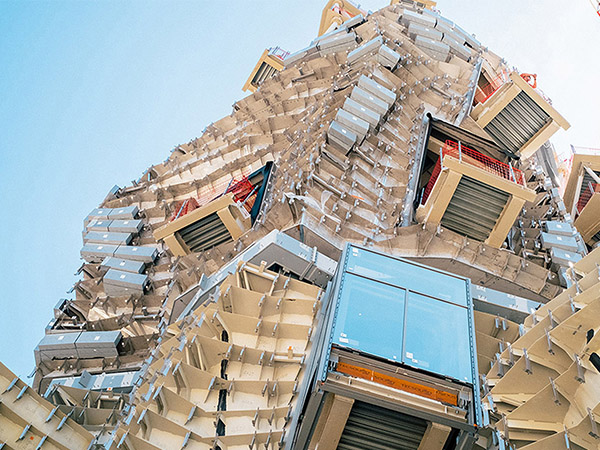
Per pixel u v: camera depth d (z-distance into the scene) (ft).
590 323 58.29
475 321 78.79
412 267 73.41
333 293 71.20
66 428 53.21
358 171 104.58
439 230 89.51
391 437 61.05
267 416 64.69
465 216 92.27
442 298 70.69
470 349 65.82
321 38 171.32
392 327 65.51
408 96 131.34
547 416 57.72
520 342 65.41
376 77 129.39
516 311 79.77
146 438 61.00
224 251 93.35
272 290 76.95
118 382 90.02
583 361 56.65
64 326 110.01
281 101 150.30
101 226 126.41
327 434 60.08
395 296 69.26
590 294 62.49
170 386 66.33
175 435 62.18
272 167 111.34
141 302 107.86
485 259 88.94
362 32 164.96
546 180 124.16
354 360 61.98
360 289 69.00
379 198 98.27
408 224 98.27
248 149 138.21
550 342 59.72
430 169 125.29
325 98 130.41
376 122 111.75
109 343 98.53
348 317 65.31
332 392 58.80
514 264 88.58
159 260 114.42
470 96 136.26
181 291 93.35
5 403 51.16
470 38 172.86
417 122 124.57
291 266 81.00
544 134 120.98
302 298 76.38
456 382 61.67
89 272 119.34
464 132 122.21
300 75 161.48
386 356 62.23
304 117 131.95
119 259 115.24
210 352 70.23
